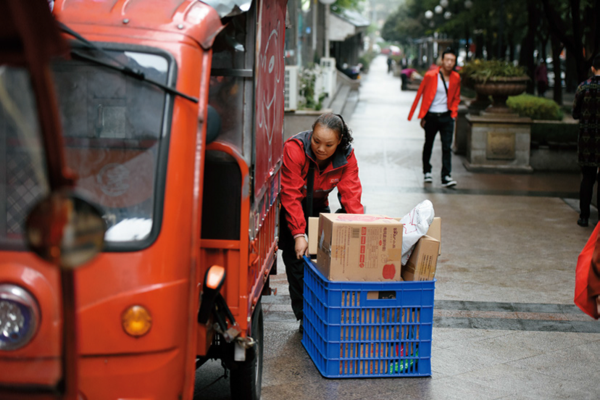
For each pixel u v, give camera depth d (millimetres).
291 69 13641
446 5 29375
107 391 2473
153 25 2625
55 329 2328
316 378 4090
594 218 8516
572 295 5754
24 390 2250
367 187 10156
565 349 4637
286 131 13602
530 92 26219
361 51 77438
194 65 2619
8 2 1474
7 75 2229
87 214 1661
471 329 4965
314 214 4895
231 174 2969
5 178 2383
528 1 24516
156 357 2477
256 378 3584
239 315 3051
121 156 2521
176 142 2525
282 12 4336
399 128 17578
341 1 36125
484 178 11141
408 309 4004
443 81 10000
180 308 2512
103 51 2533
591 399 3924
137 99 2539
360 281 3906
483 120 11680
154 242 2461
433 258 3963
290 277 4773
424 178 10586
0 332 2318
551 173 11805
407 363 4102
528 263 6652
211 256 3045
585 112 7645
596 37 9898
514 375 4215
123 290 2428
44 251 1607
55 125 1568
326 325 3996
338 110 20578
